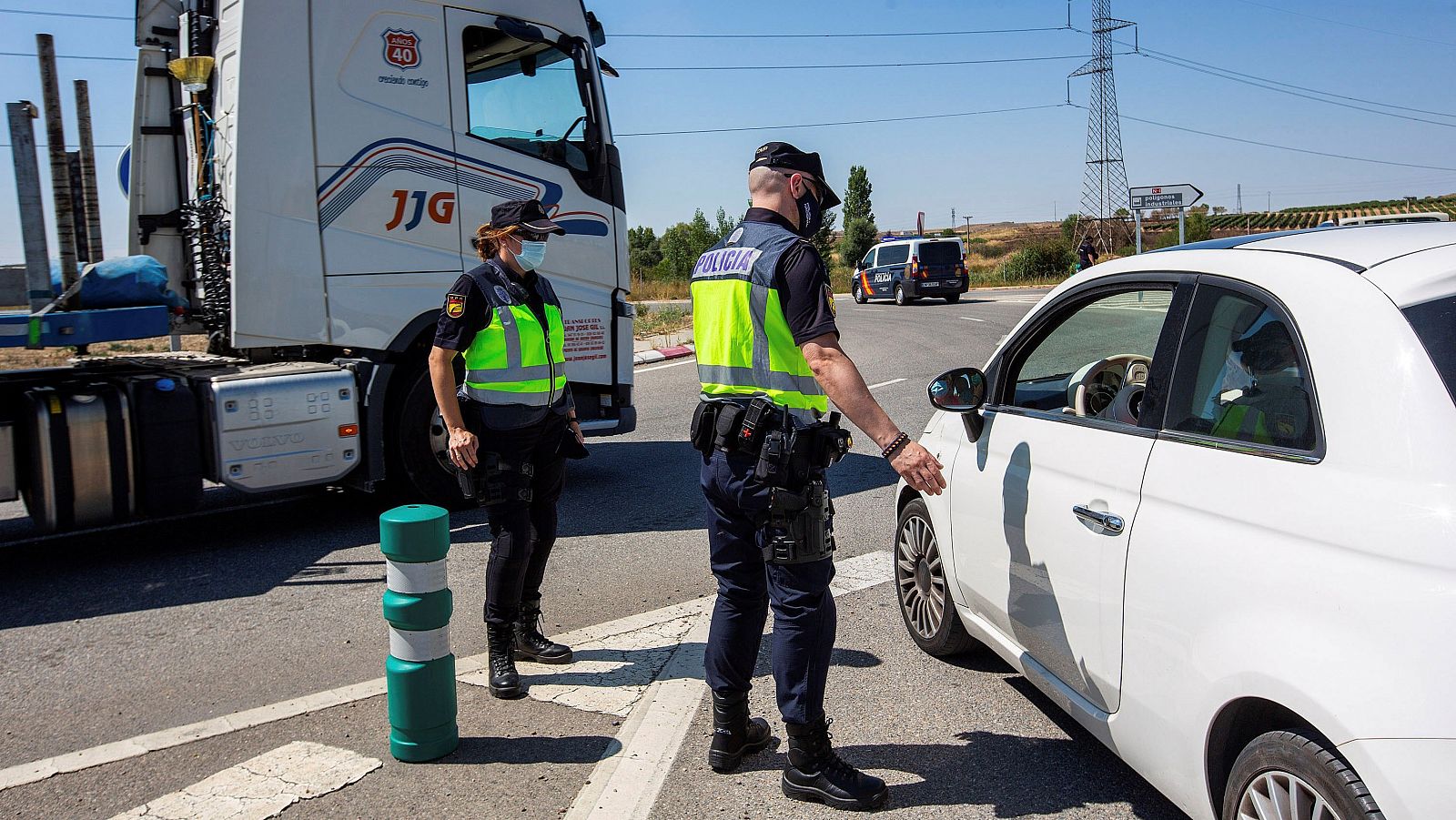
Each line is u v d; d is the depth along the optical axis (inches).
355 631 197.9
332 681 174.1
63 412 223.5
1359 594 84.4
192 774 141.5
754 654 138.5
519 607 173.2
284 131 253.3
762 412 125.9
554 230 167.9
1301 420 97.1
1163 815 125.4
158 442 234.8
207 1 277.9
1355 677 82.6
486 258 173.3
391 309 268.7
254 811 130.6
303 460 251.9
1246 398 104.7
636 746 145.6
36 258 222.5
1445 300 92.7
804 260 125.3
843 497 301.3
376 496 311.7
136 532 274.2
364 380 263.4
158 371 250.5
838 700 161.5
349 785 136.6
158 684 173.5
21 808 133.0
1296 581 90.1
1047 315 147.8
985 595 149.6
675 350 766.5
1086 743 145.5
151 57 299.0
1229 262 115.3
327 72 257.1
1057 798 130.1
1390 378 90.1
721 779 137.2
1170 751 106.7
